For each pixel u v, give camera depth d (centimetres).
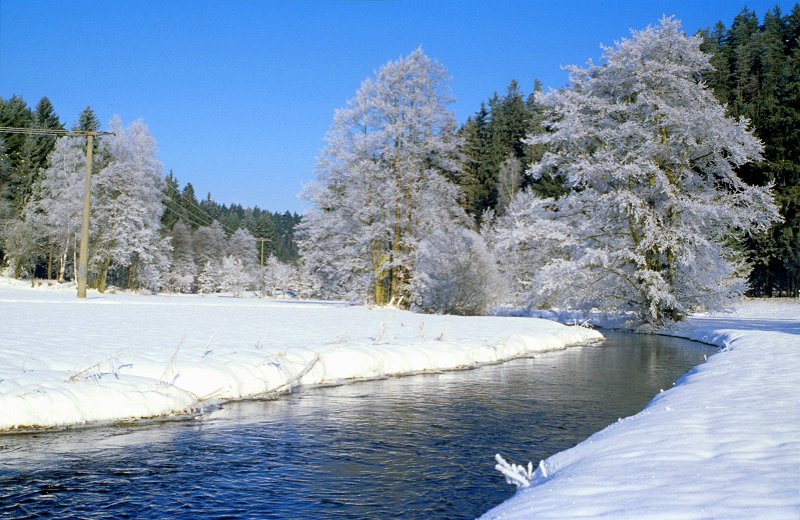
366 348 1498
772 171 5109
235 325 2033
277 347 1412
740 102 5466
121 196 5075
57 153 5766
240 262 10438
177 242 9712
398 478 682
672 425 687
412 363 1521
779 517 377
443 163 3681
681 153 2947
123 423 879
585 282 3103
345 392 1198
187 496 618
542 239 3177
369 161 3591
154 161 5341
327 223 3734
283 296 10412
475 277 3622
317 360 1277
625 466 528
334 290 4600
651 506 409
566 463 606
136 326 1828
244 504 599
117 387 935
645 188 2945
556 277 3016
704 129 2808
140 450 767
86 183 3369
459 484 663
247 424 919
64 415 845
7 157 6862
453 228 3684
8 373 920
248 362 1199
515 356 1938
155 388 966
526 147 7362
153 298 4347
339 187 3806
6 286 4862
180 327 1864
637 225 2991
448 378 1423
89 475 673
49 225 5903
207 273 10181
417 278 3584
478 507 596
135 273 6150
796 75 5447
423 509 590
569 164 3156
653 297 2922
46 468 691
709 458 535
